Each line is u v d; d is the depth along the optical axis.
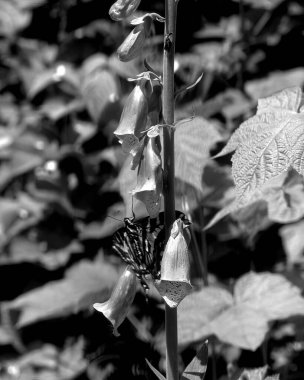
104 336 1.08
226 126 1.03
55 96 1.37
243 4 1.11
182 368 0.91
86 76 1.26
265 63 1.08
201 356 0.65
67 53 1.35
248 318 0.82
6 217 1.38
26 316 1.10
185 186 0.87
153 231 0.65
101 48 1.33
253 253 0.97
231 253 0.98
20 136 1.41
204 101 1.04
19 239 1.33
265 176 0.64
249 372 0.76
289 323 0.98
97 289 1.07
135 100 0.62
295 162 0.63
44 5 1.40
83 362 1.13
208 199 0.90
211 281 0.96
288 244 0.97
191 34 1.10
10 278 1.33
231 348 0.94
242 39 1.09
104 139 1.27
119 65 1.16
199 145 0.82
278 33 1.09
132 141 0.63
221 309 0.84
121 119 0.63
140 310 0.98
